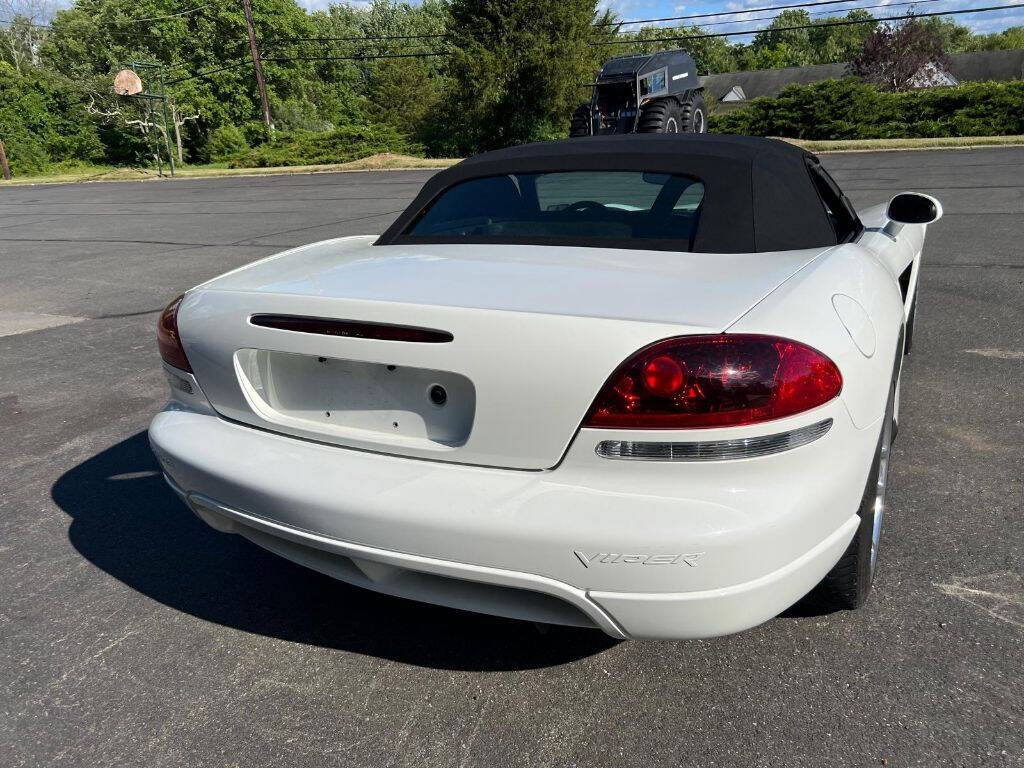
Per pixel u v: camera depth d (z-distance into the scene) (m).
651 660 2.05
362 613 2.35
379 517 1.70
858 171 17.12
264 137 46.69
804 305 1.77
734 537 1.54
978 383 3.94
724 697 1.89
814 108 31.02
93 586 2.55
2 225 16.59
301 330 1.89
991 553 2.44
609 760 1.72
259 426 2.04
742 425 1.56
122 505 3.13
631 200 2.36
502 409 1.66
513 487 1.65
